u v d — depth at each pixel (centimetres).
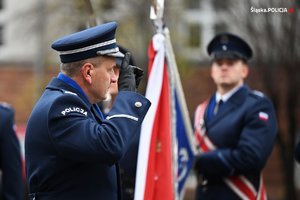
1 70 3888
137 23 2855
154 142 1056
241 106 1238
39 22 3078
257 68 2719
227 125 1234
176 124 1159
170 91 1096
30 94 3506
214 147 1240
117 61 868
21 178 1258
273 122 1234
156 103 1072
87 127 760
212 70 1278
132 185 1098
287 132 2955
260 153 1194
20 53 3884
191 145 1182
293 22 2573
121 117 779
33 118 785
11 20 3447
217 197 1223
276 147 3191
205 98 3384
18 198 1248
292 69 2720
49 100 779
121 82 812
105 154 754
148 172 1041
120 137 767
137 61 2811
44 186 779
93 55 787
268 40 2655
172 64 1097
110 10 2855
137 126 787
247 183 1213
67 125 762
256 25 2648
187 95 3384
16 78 3878
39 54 3147
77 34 790
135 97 798
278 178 3509
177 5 3020
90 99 801
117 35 2830
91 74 789
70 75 796
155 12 1093
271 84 2727
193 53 3316
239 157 1191
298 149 1158
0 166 1245
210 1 2955
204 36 3281
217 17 2842
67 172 771
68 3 2869
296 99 2808
